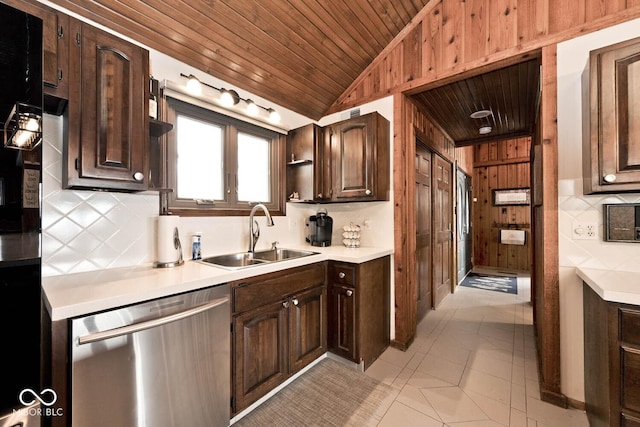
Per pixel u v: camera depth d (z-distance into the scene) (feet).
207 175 6.83
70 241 4.61
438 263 11.76
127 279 4.25
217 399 4.51
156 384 3.79
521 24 5.96
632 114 4.08
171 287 3.93
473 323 9.58
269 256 7.68
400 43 7.86
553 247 5.49
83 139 4.00
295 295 6.10
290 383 6.11
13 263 2.69
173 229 5.38
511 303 11.75
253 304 5.15
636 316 3.52
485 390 5.87
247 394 5.00
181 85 5.82
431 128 10.52
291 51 7.02
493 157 19.38
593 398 4.65
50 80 3.70
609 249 5.02
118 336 3.41
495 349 7.70
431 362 7.03
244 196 7.74
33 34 2.91
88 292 3.55
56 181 4.44
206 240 6.53
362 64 8.29
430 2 7.25
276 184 8.46
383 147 7.84
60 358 3.13
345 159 8.04
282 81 7.73
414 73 7.59
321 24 6.70
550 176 5.52
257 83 7.48
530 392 5.80
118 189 4.55
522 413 5.18
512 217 18.84
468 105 9.18
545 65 5.61
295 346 6.06
